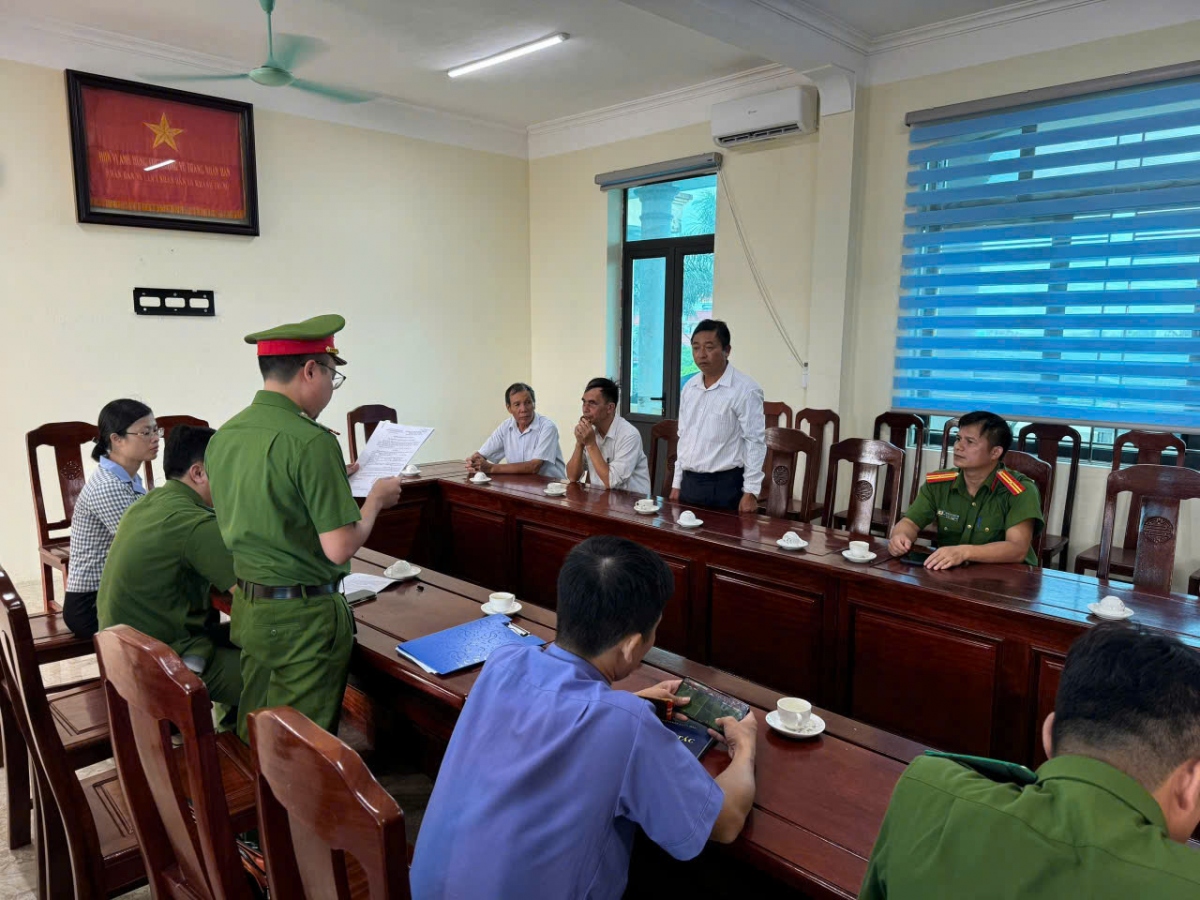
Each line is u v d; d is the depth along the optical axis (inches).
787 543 94.0
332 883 32.5
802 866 38.1
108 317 160.2
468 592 81.5
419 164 210.8
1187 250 129.0
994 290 152.6
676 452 144.5
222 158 171.9
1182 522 135.6
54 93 149.6
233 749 65.9
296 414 62.0
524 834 35.1
